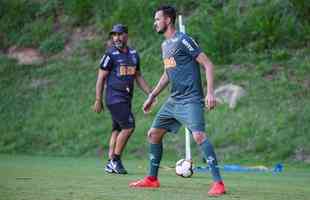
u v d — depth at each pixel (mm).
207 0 67688
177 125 21047
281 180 28781
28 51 69812
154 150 21531
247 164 44125
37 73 65062
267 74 55219
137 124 52594
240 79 55094
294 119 47938
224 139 47844
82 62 65500
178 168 28781
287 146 45062
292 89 52281
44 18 73812
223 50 60031
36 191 19047
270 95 52000
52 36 70750
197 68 20219
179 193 19469
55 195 17891
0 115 58969
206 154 19641
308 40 59281
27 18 74312
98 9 72125
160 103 54500
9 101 60906
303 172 36719
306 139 45406
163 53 20531
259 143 46094
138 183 21547
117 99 31625
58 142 53656
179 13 67375
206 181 25844
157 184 21594
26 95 61531
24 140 54906
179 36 20125
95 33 69438
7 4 76562
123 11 69812
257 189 22328
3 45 71625
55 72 64625
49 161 42625
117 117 31328
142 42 65688
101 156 50500
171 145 48656
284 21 61125
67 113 57469
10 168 32938
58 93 60781
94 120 55469
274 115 49125
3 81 64500
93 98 58844
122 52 32031
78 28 71062
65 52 68125
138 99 56406
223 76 56094
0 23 74375
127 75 31828
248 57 58438
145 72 60844
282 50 58250
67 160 44406
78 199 16922
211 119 50625
